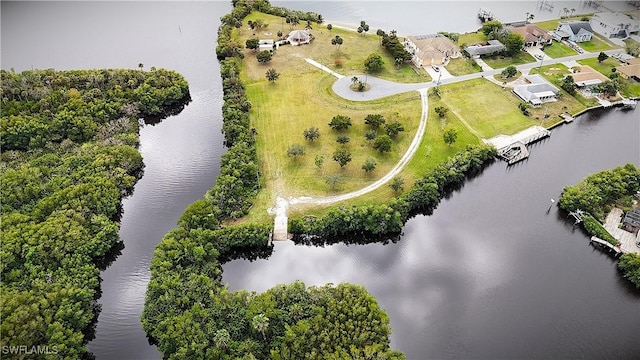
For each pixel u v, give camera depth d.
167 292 124.50
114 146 176.00
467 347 122.62
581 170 180.00
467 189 173.50
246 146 178.62
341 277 142.00
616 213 159.25
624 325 128.12
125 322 130.25
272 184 168.38
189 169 181.12
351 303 122.00
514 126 198.38
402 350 122.06
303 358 113.00
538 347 122.44
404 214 156.38
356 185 167.75
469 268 144.00
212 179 176.38
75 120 182.38
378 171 173.62
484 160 181.75
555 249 150.25
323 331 116.31
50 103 192.50
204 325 119.19
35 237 134.25
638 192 163.75
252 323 115.69
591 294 136.38
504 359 119.69
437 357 120.56
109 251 148.50
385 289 137.75
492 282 139.62
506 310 131.62
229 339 115.19
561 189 172.12
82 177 161.00
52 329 115.06
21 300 117.38
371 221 150.75
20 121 179.00
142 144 193.62
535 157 186.62
